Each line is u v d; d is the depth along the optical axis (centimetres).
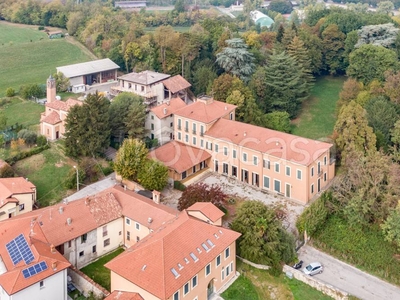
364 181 6875
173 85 10750
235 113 9319
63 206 6122
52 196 7462
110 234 6238
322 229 6844
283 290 5719
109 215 6203
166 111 8981
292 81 10081
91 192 7475
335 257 6412
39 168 8006
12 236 5678
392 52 10506
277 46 11681
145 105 9156
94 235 6047
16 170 7900
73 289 5531
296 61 10788
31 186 7162
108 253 6241
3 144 8450
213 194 6806
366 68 10500
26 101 11119
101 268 5925
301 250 6525
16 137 8681
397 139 8306
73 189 7638
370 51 10500
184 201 6775
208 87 10281
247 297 5531
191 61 11906
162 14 18500
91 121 8006
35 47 15138
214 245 5475
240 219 6038
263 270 5934
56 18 17312
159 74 11044
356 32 12000
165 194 7512
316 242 6650
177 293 4881
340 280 5966
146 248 5209
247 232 5938
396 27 12456
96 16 15988
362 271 6166
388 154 8350
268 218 6012
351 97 9881
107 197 6394
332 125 9944
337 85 12038
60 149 8469
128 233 6334
